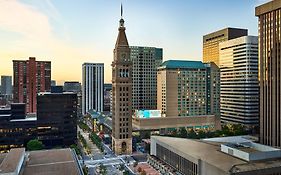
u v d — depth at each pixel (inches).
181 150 5295.3
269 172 3939.5
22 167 4013.3
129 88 7815.0
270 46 6924.2
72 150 5339.6
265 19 7160.4
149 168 6230.3
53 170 3882.9
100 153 7864.2
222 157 4584.2
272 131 6742.1
